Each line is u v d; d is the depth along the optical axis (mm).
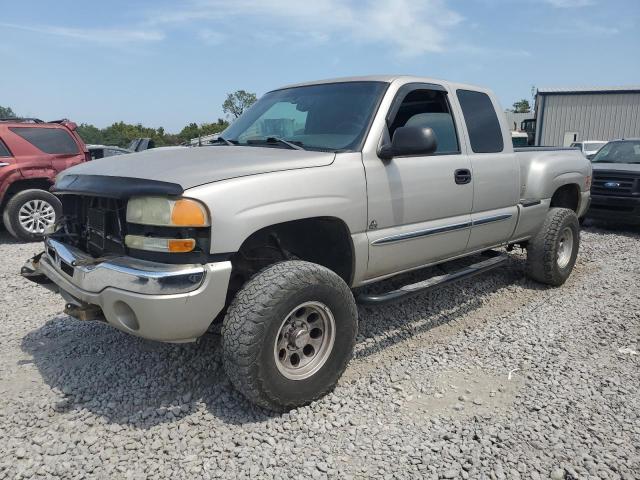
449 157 4270
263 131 4191
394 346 4230
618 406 3279
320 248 3719
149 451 2834
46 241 3738
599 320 4797
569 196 6367
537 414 3203
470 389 3543
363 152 3605
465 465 2697
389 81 4016
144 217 2852
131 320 2877
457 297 5410
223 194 2852
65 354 3994
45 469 2668
